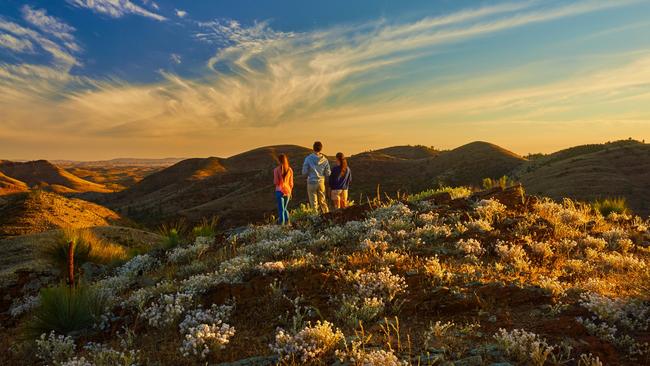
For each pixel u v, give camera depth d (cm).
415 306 563
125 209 15138
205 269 870
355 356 429
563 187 5984
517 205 1112
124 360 473
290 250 880
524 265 696
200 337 484
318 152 1316
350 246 865
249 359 448
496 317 523
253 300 608
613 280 654
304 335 462
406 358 427
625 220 1197
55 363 488
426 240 866
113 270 1141
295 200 10506
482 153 12269
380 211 1100
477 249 779
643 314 504
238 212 10462
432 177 11712
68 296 638
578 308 525
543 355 406
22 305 890
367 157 14275
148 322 586
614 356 422
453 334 483
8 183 17575
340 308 559
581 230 995
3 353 590
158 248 1224
